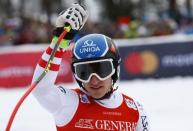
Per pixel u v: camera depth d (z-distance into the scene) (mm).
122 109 7152
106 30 30375
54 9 39031
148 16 36938
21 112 19000
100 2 40250
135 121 7211
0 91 26141
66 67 27422
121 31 30656
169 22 32156
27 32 30375
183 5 40531
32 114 18625
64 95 6832
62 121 6891
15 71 27406
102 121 6977
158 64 28953
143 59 28766
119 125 7059
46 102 6652
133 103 7309
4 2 40438
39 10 39656
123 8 38844
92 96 7008
